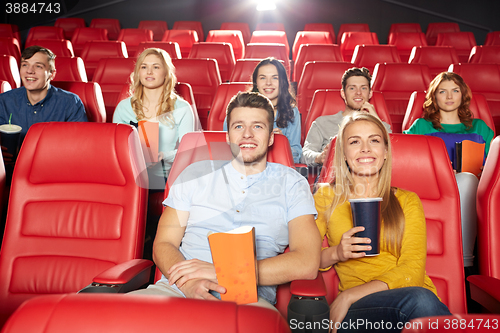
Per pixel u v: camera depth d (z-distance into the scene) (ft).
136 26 30.45
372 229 4.00
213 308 1.89
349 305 4.14
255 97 4.48
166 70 8.14
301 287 3.87
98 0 29.86
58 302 1.88
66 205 5.16
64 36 27.55
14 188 5.13
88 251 5.04
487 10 28.53
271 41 23.53
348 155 4.83
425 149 5.01
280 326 1.88
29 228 5.10
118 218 5.06
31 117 8.78
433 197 5.00
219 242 3.41
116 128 5.10
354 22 29.63
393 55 18.79
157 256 4.45
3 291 4.95
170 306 1.87
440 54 19.12
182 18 30.32
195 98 13.11
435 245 4.91
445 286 4.81
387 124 9.29
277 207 4.56
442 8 28.86
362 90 8.87
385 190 4.76
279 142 5.20
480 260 4.99
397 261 4.52
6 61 12.02
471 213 6.36
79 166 5.11
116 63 13.64
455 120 8.73
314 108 9.55
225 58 17.62
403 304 3.81
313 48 17.67
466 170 6.68
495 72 12.36
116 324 1.78
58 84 9.48
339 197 4.93
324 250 4.61
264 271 4.08
